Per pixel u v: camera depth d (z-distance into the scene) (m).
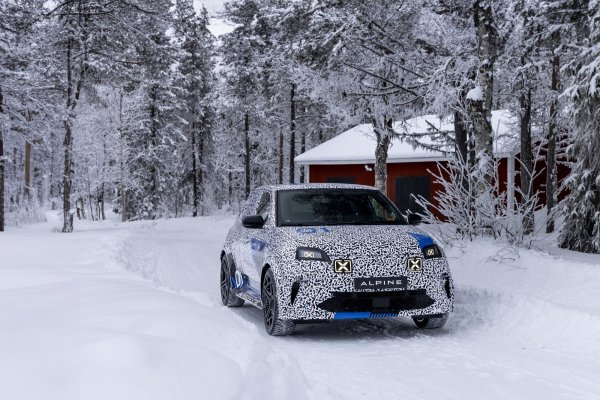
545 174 26.81
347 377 5.70
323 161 32.03
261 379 4.05
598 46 14.10
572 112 14.94
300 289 7.21
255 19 44.03
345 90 17.58
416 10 16.53
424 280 7.34
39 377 3.29
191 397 3.40
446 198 13.02
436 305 7.40
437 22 15.89
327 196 8.69
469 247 12.03
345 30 16.31
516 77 18.48
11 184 38.66
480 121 13.42
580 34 16.62
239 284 9.38
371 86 17.69
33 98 27.86
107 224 37.19
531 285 9.88
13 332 4.23
